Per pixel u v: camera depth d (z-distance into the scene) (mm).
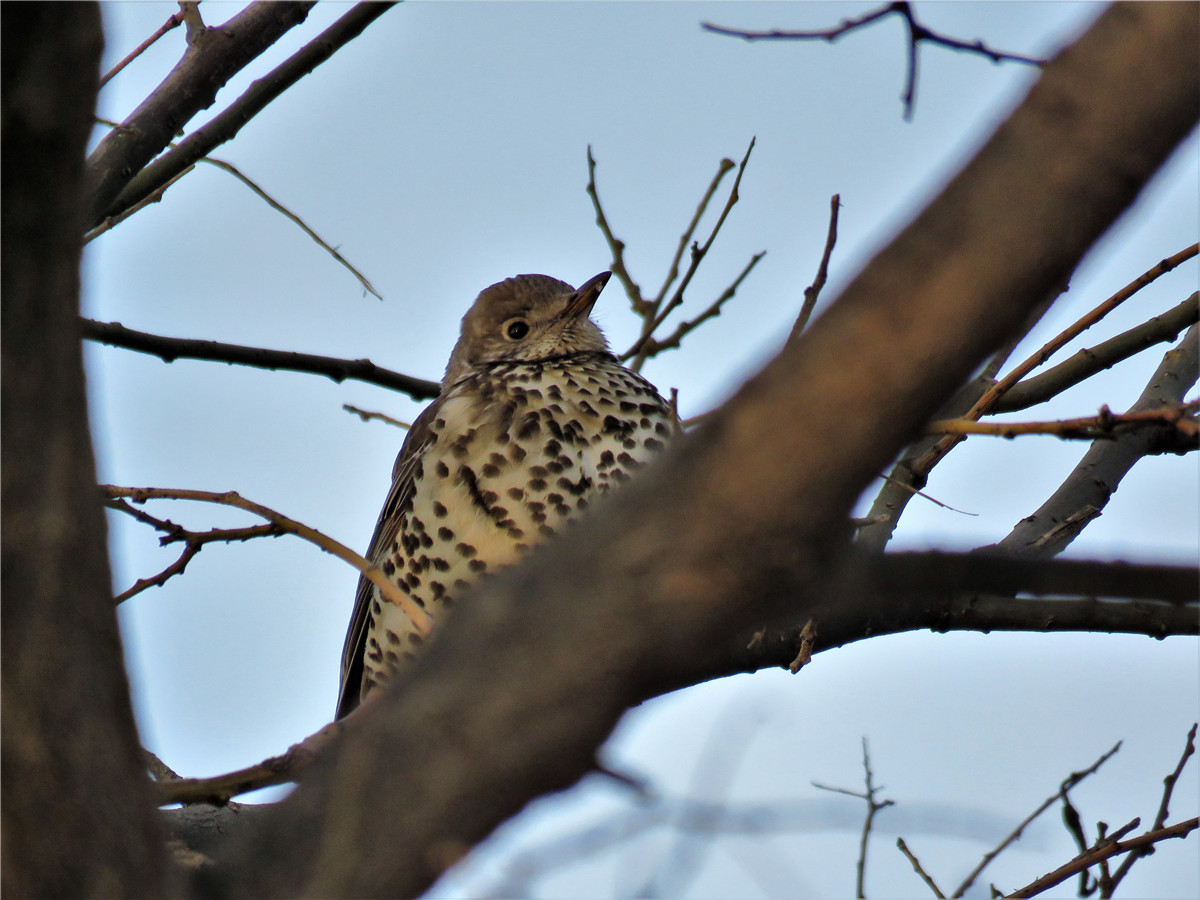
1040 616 11008
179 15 12023
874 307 4469
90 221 10922
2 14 4590
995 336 4457
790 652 11023
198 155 11805
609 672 4820
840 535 4633
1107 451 12047
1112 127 4379
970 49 6496
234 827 9422
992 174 4469
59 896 5156
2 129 4672
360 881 5004
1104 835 10281
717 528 4613
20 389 4965
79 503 5105
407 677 5199
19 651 5090
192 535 9586
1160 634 10852
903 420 4465
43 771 5125
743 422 4582
